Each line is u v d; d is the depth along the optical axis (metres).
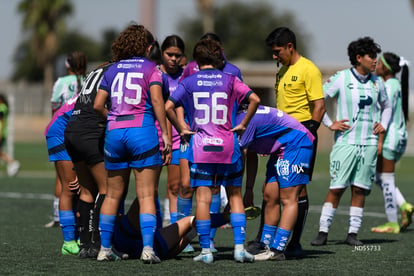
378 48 29.34
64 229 25.84
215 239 30.83
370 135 29.53
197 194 23.53
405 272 22.27
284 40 27.39
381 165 34.56
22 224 35.28
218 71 23.30
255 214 24.84
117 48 23.97
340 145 29.45
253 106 22.95
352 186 29.67
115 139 23.12
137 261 23.80
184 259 24.38
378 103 30.59
